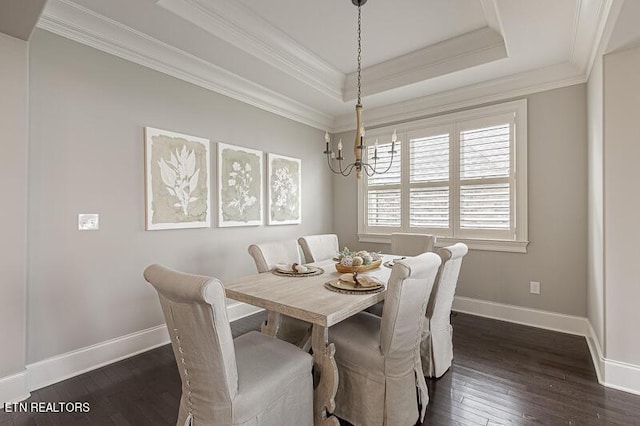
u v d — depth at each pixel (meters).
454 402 2.03
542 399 2.05
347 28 2.85
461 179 3.76
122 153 2.64
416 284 1.73
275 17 2.67
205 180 3.24
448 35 2.96
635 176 2.14
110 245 2.57
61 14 2.25
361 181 4.65
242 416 1.36
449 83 3.52
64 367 2.32
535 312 3.32
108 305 2.56
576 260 3.10
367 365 1.78
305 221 4.50
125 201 2.66
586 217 3.04
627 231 2.17
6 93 2.02
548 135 3.23
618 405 1.98
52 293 2.28
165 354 2.71
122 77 2.64
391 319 1.68
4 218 2.02
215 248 3.35
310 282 2.18
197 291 1.20
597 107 2.48
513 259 3.45
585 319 3.05
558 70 3.11
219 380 1.32
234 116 3.55
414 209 4.14
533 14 2.30
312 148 4.63
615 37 2.06
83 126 2.42
